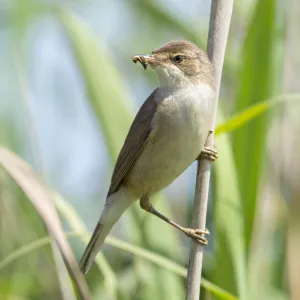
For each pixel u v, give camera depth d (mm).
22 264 10852
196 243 8445
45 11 12500
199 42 12430
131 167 10164
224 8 8641
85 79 10617
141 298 9859
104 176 12664
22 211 10758
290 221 10805
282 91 10234
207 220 11570
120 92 10734
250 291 9766
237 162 9773
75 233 8734
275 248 10672
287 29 10531
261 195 10188
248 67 9883
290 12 10828
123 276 10141
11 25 12281
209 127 9234
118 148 10594
